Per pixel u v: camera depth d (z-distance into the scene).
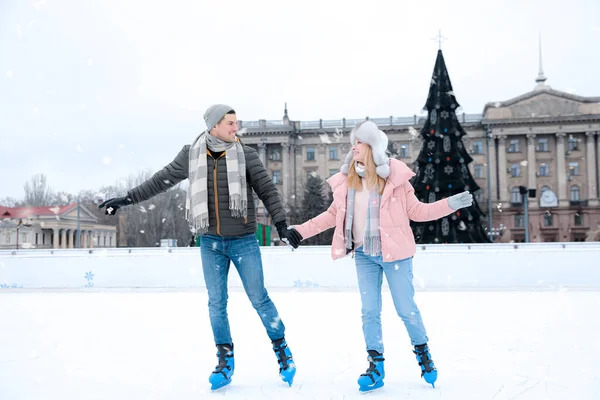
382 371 2.50
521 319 4.91
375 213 2.57
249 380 2.71
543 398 2.29
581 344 3.59
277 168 48.62
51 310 6.06
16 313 5.79
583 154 45.78
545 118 45.47
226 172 2.61
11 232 35.06
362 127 2.59
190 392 2.49
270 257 8.72
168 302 6.87
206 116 2.62
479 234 18.23
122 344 3.82
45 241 36.16
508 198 46.09
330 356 3.30
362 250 2.64
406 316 2.57
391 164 2.61
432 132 18.53
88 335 4.25
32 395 2.46
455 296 7.23
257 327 4.55
